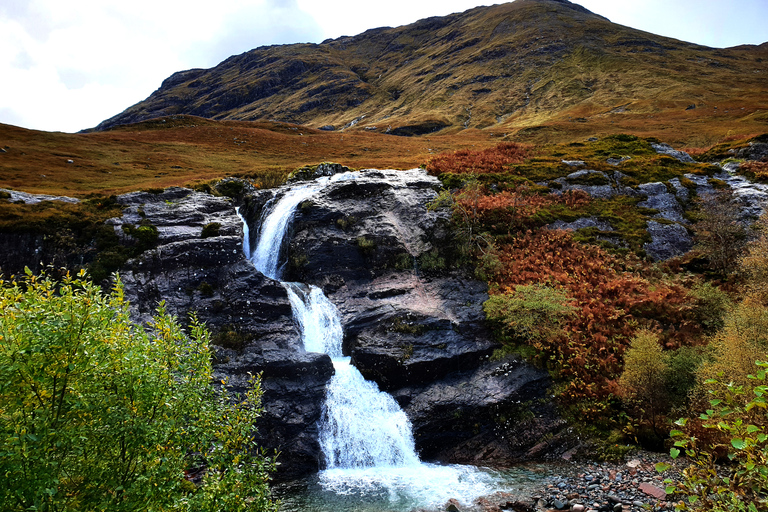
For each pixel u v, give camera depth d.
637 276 32.72
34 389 7.77
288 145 87.25
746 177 45.88
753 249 29.38
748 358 18.33
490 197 41.44
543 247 35.69
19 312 7.77
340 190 40.28
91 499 8.22
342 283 33.00
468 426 23.84
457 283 32.53
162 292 29.58
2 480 7.19
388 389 25.91
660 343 25.92
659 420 21.17
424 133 158.62
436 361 26.19
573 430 22.56
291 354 26.05
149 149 74.19
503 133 121.31
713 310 27.92
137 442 8.72
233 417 11.55
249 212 44.66
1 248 30.97
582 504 17.12
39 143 67.19
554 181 46.44
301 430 23.06
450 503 17.53
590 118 125.69
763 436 6.05
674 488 7.30
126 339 9.45
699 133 89.06
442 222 37.22
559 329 26.72
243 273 30.81
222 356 25.72
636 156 54.53
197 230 34.91
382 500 18.48
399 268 33.88
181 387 10.07
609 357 25.19
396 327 28.28
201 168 63.91
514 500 17.89
